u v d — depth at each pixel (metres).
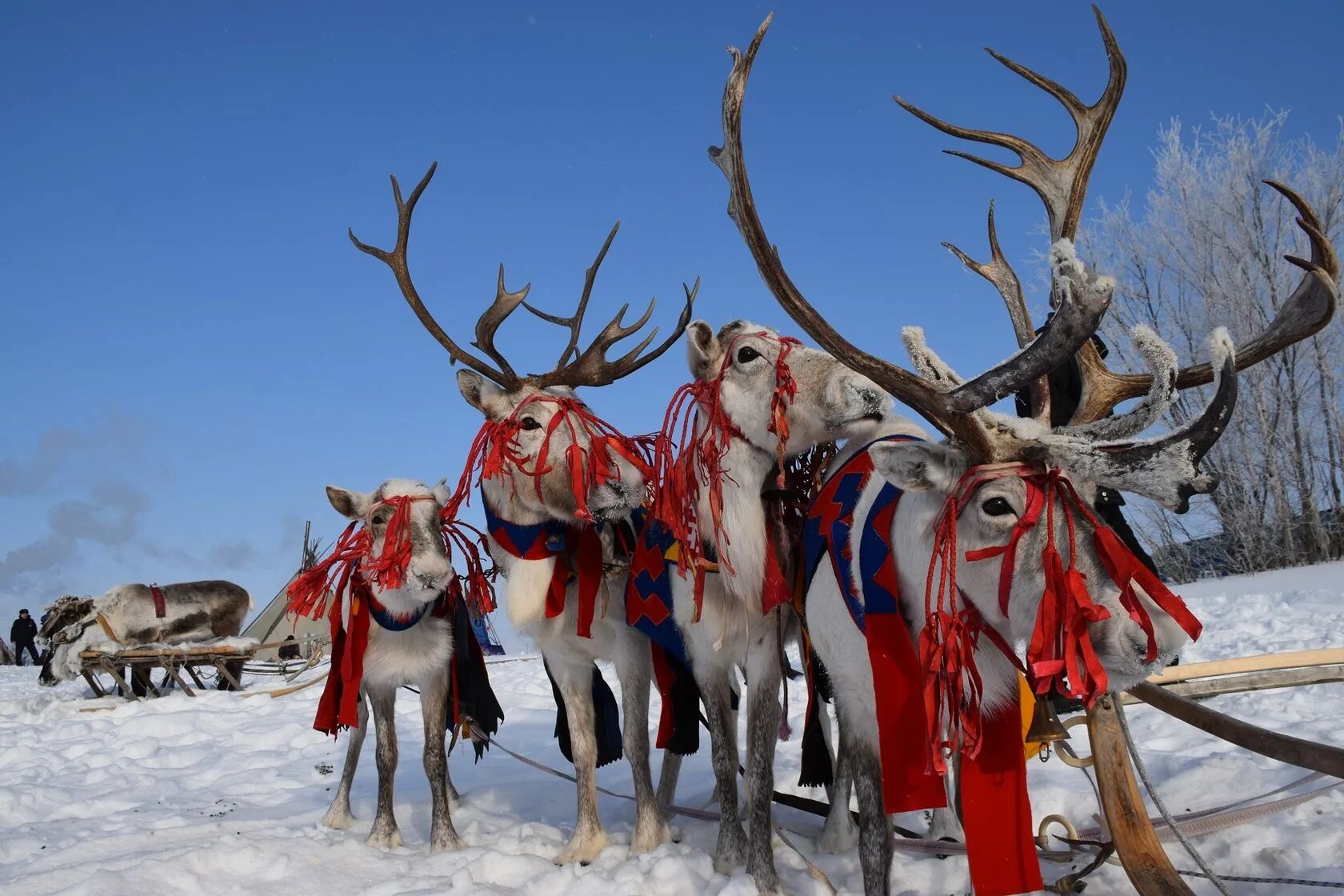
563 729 5.48
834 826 4.79
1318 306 3.07
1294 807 4.30
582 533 4.98
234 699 12.68
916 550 3.30
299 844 4.95
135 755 9.11
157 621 15.02
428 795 6.60
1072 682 2.73
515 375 5.14
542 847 5.12
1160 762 5.59
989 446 3.04
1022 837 3.23
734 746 4.60
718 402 4.33
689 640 4.57
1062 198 3.72
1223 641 10.66
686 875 4.26
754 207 3.26
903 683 3.31
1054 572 2.85
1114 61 3.72
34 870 5.07
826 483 4.03
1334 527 22.33
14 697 15.18
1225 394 2.72
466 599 5.67
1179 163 23.75
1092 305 2.67
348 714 5.25
